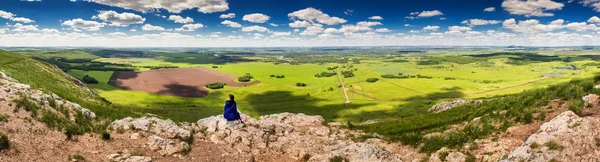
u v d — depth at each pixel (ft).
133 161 59.98
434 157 65.05
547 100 79.10
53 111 80.28
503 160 54.29
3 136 54.13
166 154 66.85
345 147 71.87
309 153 73.00
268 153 74.13
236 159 68.69
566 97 76.54
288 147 76.89
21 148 55.21
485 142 65.98
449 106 195.21
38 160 53.67
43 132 64.39
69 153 59.67
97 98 212.64
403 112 531.09
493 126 73.51
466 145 66.69
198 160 66.39
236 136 79.10
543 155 52.08
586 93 74.95
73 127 70.69
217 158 68.39
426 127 101.30
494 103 106.42
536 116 70.79
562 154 51.57
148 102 578.25
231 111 85.87
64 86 198.08
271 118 117.39
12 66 206.80
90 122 84.58
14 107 71.61
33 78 174.70
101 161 59.06
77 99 144.56
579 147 52.01
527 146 55.98
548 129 61.36
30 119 67.46
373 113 536.01
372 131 107.86
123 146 67.72
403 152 72.64
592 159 49.29
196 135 80.74
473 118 92.94
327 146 77.00
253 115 530.68
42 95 92.43
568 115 62.69
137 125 78.59
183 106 568.41
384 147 77.51
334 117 516.32
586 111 65.57
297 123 112.68
